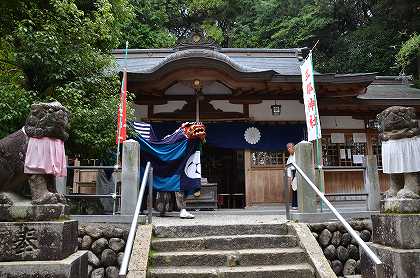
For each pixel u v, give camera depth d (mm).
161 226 5715
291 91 11102
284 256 5203
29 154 3627
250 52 14406
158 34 20703
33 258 3412
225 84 10492
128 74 9734
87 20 7766
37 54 6840
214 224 5848
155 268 4980
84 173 9883
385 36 18953
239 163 12922
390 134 4246
